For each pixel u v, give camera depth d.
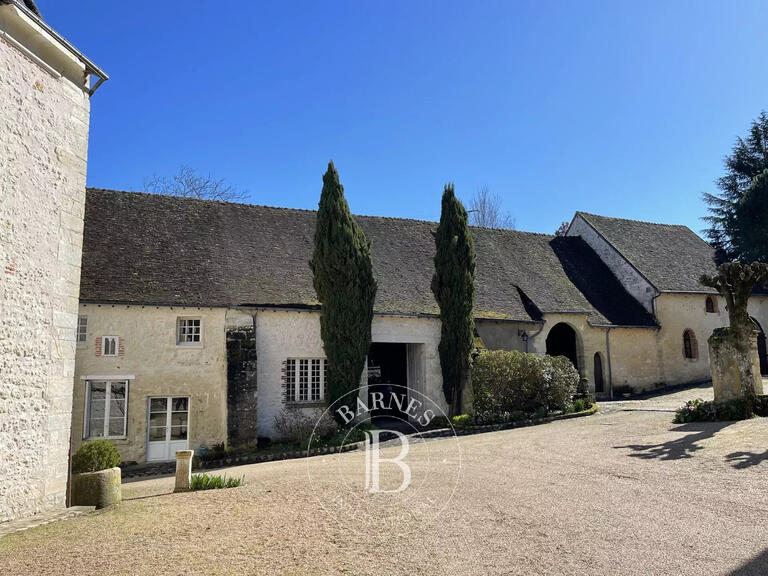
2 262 7.43
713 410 12.56
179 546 5.83
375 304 17.19
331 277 15.70
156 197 18.38
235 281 16.28
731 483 7.59
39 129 8.18
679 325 23.80
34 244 7.97
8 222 7.56
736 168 33.94
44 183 8.22
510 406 16.83
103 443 9.12
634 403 19.16
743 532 5.75
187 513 7.23
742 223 28.88
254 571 5.10
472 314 17.72
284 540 5.94
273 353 15.62
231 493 8.55
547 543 5.64
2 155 7.52
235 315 15.27
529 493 7.62
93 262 15.05
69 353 8.50
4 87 7.63
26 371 7.71
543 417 16.45
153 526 6.64
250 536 6.11
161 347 14.50
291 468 11.34
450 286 17.47
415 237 22.00
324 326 15.73
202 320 15.00
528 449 11.27
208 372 14.79
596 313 22.30
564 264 24.78
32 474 7.69
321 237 15.92
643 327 22.75
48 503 7.91
